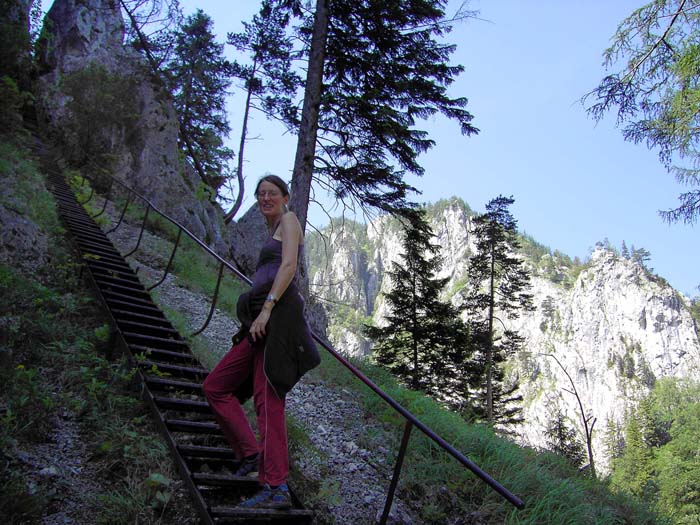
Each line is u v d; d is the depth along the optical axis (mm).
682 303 166500
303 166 12188
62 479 3137
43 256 6703
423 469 5477
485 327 28531
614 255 179125
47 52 17578
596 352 156250
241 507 2809
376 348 23234
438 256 23750
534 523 4977
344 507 4371
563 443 25906
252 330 2861
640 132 7348
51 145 14742
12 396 3666
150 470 3393
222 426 3166
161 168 15812
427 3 12000
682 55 6590
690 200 7844
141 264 10008
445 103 12461
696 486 35000
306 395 6828
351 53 13133
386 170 12602
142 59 18156
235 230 17656
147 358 4844
